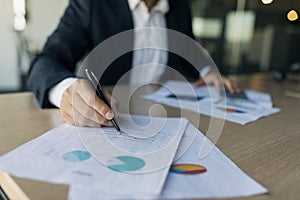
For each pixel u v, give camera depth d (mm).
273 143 479
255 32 2936
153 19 1054
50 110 590
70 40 892
